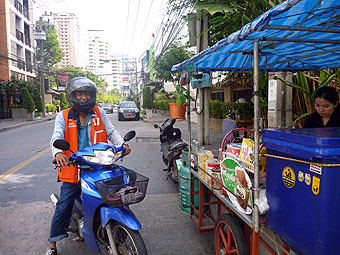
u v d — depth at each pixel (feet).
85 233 8.46
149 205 13.85
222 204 10.24
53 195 11.09
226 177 7.67
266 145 5.91
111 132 9.57
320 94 8.48
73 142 8.70
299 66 11.41
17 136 42.45
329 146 4.34
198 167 10.12
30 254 9.68
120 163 22.50
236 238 7.27
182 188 12.13
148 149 28.45
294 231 5.19
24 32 105.29
